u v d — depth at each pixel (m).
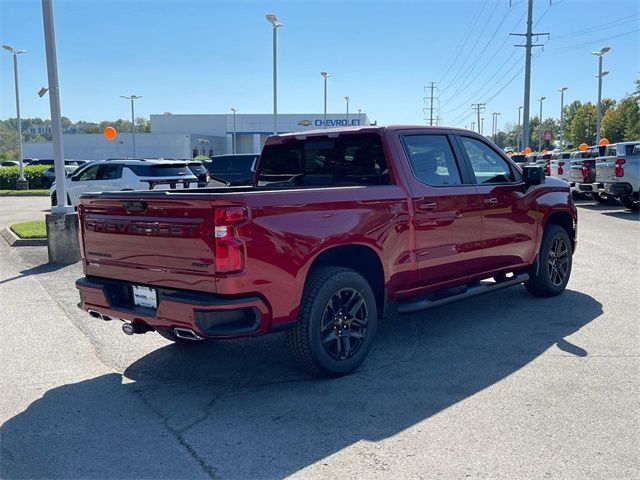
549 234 7.58
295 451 3.88
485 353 5.71
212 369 5.46
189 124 79.19
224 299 4.36
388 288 5.53
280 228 4.58
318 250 4.83
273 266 4.54
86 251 5.35
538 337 6.17
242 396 4.81
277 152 6.84
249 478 3.57
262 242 4.47
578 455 3.74
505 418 4.28
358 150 6.01
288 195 4.68
